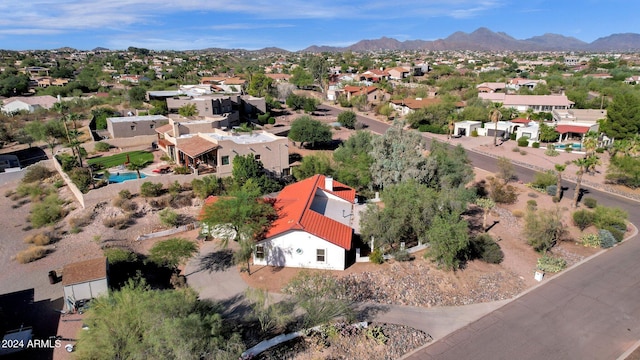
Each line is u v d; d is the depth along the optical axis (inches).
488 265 1283.2
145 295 792.9
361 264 1213.7
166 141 2237.9
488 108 3457.2
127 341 719.7
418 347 912.3
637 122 2659.9
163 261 1181.1
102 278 1013.2
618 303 1093.1
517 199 1907.0
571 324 1000.2
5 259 1294.3
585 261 1337.4
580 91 4315.9
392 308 1044.5
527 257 1360.7
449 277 1175.6
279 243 1177.4
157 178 1727.4
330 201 1524.4
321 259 1178.6
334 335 920.9
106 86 5132.9
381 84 5378.9
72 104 3580.2
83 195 1589.6
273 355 860.0
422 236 1289.4
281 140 1988.2
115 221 1485.0
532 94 4416.8
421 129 3371.1
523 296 1123.3
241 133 2217.0
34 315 987.9
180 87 4296.3
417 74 7165.4
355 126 3412.9
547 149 2701.8
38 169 2047.2
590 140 2026.3
